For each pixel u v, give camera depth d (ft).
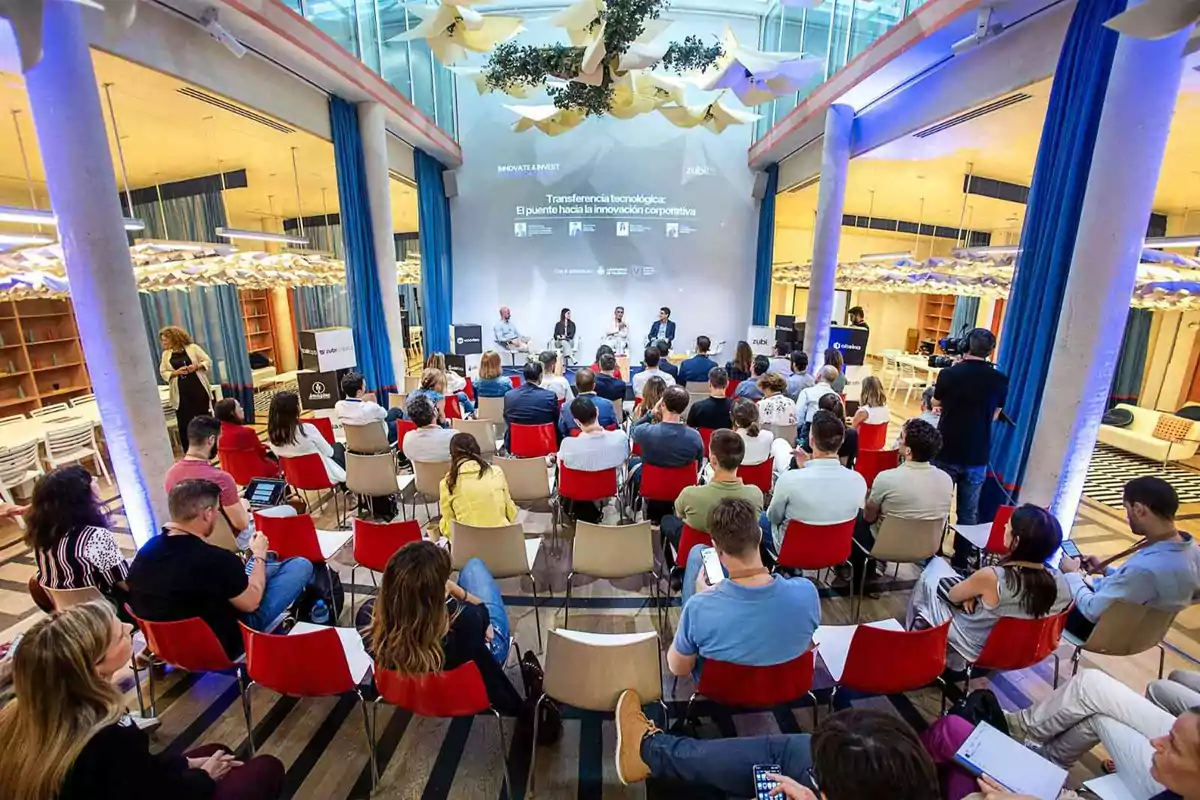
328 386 22.07
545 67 18.70
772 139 26.22
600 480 11.64
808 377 18.60
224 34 13.41
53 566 7.60
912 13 14.94
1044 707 6.89
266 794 5.58
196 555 6.91
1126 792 5.63
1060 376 11.16
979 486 12.01
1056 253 11.44
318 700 8.48
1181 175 20.95
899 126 18.63
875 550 9.61
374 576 11.94
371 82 20.22
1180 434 21.35
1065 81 11.41
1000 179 25.63
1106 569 8.45
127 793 4.38
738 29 29.30
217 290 28.60
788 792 4.80
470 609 6.25
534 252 31.73
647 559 9.22
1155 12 5.77
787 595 5.99
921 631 6.26
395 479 12.69
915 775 3.14
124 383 11.46
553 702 7.69
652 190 31.04
